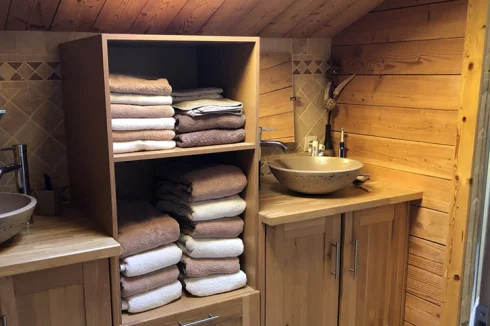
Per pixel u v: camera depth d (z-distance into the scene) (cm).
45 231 164
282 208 193
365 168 251
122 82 160
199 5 190
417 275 233
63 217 179
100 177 162
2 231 140
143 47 202
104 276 154
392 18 226
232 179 183
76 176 189
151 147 166
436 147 216
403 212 227
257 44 174
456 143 207
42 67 188
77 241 155
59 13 175
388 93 233
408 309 240
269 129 234
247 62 179
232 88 191
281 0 204
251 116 181
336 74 258
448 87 207
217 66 200
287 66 244
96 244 152
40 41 186
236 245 187
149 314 168
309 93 256
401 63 225
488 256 218
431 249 224
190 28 205
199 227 178
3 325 139
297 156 252
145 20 191
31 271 140
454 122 207
